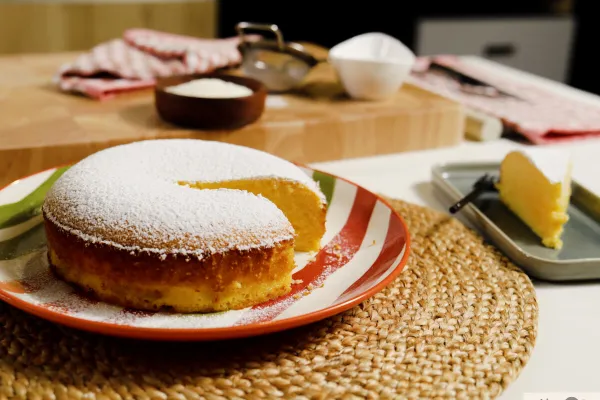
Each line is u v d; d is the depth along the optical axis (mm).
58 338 743
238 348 744
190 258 763
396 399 699
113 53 1324
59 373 706
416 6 2408
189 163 883
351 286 830
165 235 768
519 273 871
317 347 751
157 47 1354
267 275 794
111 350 732
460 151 1245
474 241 928
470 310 808
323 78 1405
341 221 944
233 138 1112
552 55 2498
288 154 1151
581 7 2535
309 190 881
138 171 851
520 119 1316
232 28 2254
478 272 868
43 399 682
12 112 1118
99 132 1064
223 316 775
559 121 1325
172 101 1087
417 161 1193
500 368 735
